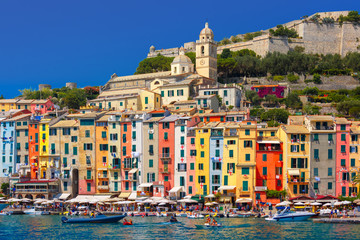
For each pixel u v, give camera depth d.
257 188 151.50
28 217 149.25
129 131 168.62
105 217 136.88
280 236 113.00
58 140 174.50
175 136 163.25
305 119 161.75
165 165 163.25
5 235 119.50
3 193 180.38
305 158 152.88
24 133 181.12
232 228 123.06
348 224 127.50
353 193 150.88
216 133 158.12
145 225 130.25
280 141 155.50
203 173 158.00
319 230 119.19
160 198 157.75
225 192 153.38
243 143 154.75
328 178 152.62
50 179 172.62
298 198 145.62
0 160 183.38
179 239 112.25
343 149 153.62
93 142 171.00
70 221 137.00
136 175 165.62
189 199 152.50
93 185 169.50
